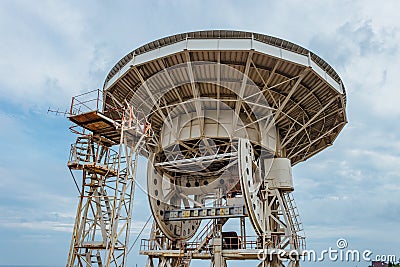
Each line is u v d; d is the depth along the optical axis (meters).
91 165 17.47
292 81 17.14
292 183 19.48
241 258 18.44
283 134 21.28
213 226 19.12
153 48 16.47
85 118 17.39
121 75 17.52
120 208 17.23
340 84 18.72
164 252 19.52
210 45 15.24
